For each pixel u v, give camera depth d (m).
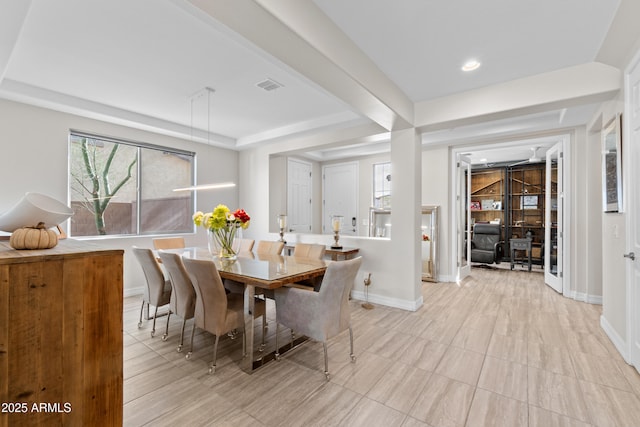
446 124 3.48
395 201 3.82
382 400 1.92
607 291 2.95
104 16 2.04
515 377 2.18
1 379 1.01
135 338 2.83
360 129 4.22
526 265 6.77
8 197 3.25
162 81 3.06
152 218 4.62
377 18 2.05
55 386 1.12
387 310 3.69
